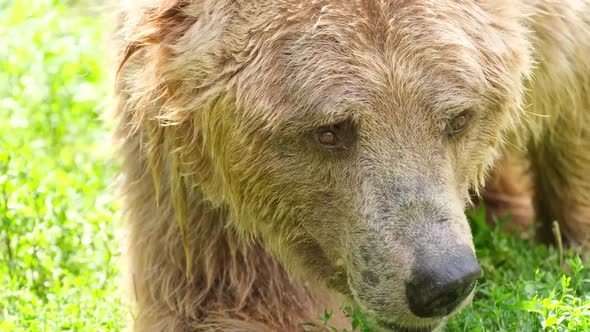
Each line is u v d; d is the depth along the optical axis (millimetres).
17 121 14992
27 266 12930
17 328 11383
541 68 11680
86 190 14094
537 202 13859
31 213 13352
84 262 13164
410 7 9828
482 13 10211
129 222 11930
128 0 11078
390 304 9688
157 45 10352
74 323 11680
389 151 9750
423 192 9648
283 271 11508
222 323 11250
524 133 12070
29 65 16672
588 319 10102
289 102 9828
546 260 12555
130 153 11742
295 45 9789
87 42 16594
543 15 11500
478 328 10078
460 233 9594
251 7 9945
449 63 9797
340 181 9969
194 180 11086
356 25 9742
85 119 16594
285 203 10336
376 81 9680
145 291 11734
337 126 9805
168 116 10344
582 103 12383
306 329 11375
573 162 12930
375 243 9711
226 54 10016
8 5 17969
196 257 11531
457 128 10023
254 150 10141
